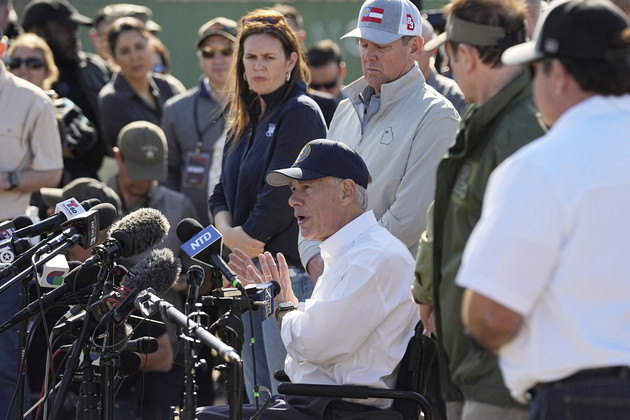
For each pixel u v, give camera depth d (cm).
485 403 717
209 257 870
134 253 899
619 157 583
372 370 914
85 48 2578
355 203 945
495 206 595
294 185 959
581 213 577
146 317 832
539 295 594
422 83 1109
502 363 631
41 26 1877
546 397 597
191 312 799
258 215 1178
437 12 1584
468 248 605
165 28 2608
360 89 1163
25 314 895
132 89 1823
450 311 731
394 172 1078
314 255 1132
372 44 1106
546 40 613
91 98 1916
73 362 847
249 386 1210
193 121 1664
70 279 901
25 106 1380
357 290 896
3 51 1401
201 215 1648
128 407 1227
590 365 580
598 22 601
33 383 1242
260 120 1230
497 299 583
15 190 1370
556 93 618
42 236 1125
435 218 753
